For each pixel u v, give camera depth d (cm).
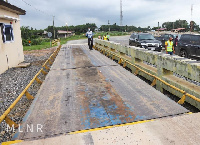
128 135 278
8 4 913
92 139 271
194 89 443
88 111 369
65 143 264
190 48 1102
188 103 484
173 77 553
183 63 458
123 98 430
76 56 1167
